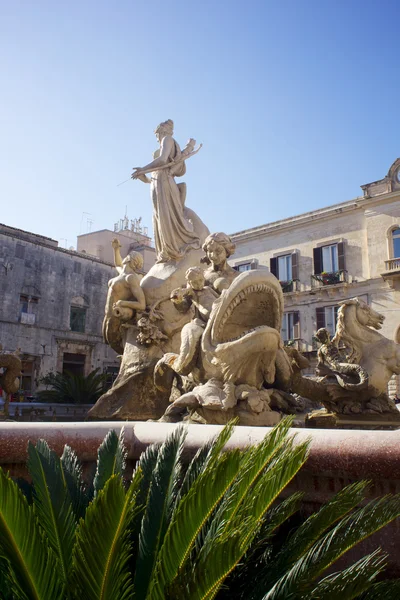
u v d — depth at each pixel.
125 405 6.55
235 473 1.82
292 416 2.02
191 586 1.67
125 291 7.27
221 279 5.64
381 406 5.89
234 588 2.02
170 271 7.55
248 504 1.85
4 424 2.96
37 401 17.75
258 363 4.81
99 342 38.56
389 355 6.00
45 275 36.41
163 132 8.87
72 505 2.18
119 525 1.69
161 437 2.96
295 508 2.27
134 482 1.74
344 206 30.73
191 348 4.91
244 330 4.93
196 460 2.33
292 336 31.64
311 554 1.88
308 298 31.25
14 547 1.69
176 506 2.01
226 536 1.72
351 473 2.38
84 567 1.69
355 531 1.89
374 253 29.22
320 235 31.69
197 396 4.55
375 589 1.94
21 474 2.87
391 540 2.26
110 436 2.63
